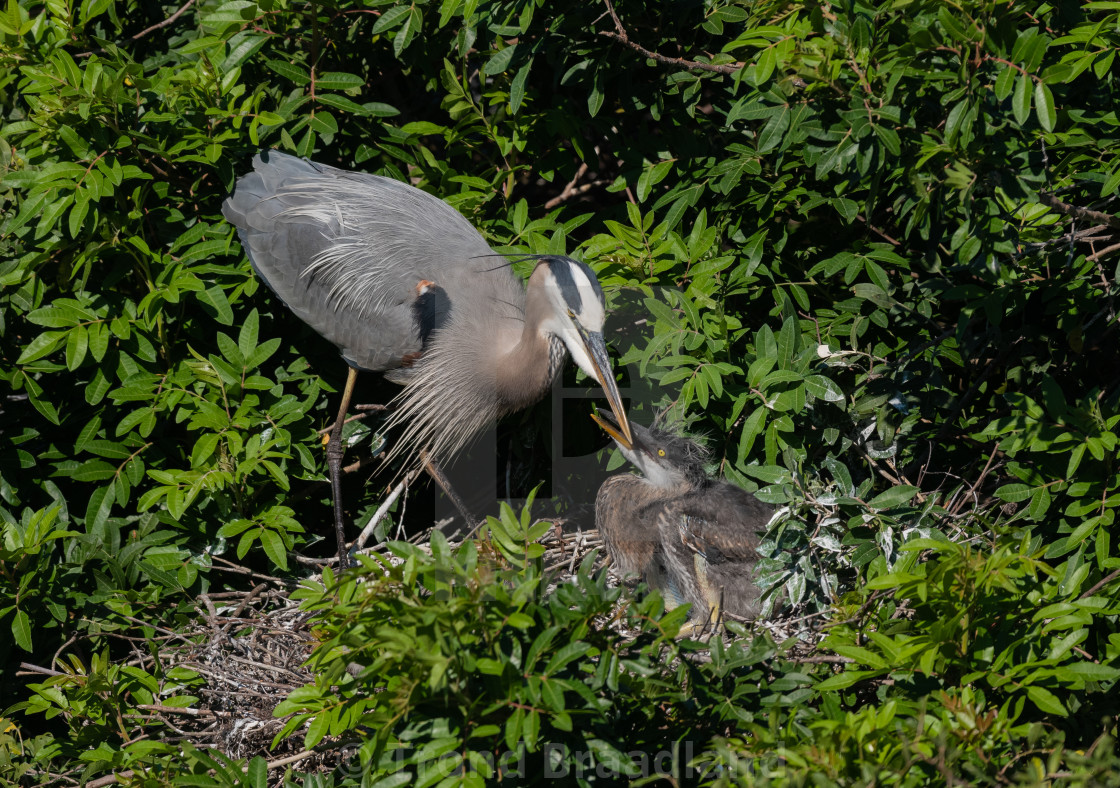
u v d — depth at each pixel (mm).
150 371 12484
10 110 13781
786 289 12906
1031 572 8227
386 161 14156
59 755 11203
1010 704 8516
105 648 11617
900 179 10539
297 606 11969
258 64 13852
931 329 12391
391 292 13273
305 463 12602
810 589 10844
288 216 13367
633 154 13430
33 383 12000
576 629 7531
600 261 12766
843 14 9750
